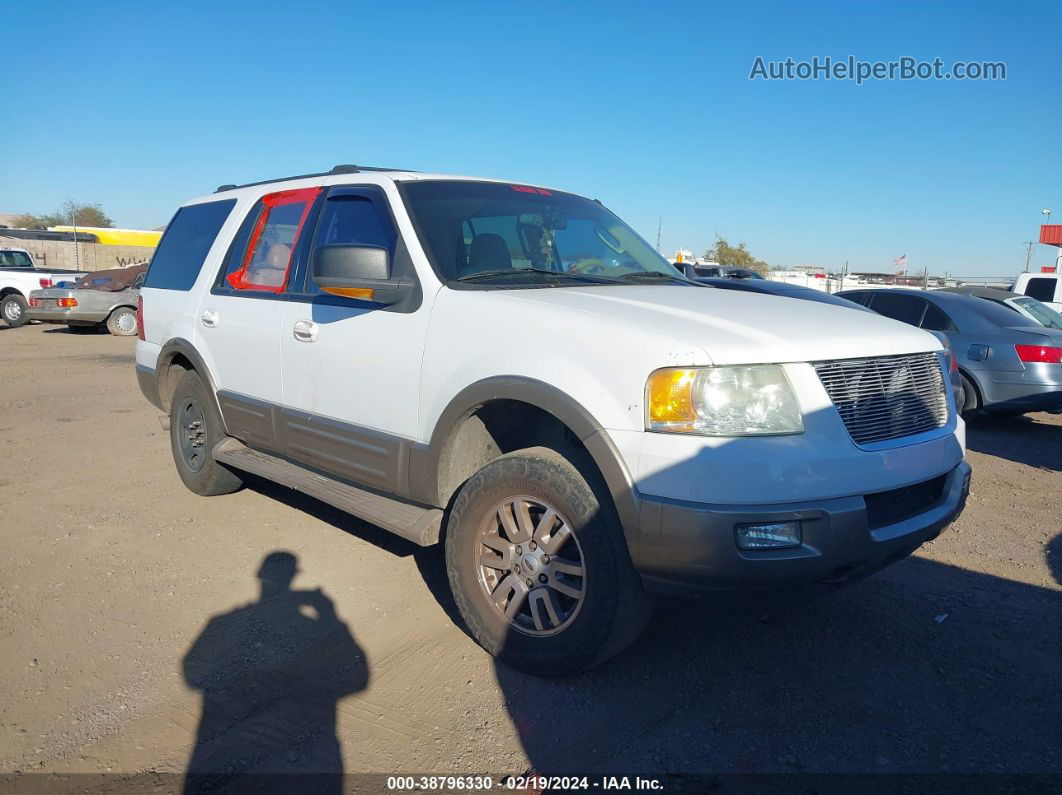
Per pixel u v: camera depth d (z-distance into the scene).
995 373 8.45
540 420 3.55
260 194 4.93
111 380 10.95
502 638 3.26
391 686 3.18
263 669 3.30
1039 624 3.76
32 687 3.14
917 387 3.16
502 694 3.12
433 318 3.50
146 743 2.80
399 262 3.75
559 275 3.88
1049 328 8.93
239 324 4.65
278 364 4.35
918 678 3.26
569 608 3.17
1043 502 5.84
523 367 3.11
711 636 3.58
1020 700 3.11
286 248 4.50
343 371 3.91
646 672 3.28
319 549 4.60
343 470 3.97
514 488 3.17
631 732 2.88
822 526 2.69
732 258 47.88
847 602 3.96
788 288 8.23
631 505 2.78
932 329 9.04
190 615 3.77
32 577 4.17
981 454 7.53
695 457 2.69
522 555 3.19
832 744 2.81
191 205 5.74
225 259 4.97
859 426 2.89
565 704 3.05
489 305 3.34
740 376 2.74
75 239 33.66
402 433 3.64
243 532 4.86
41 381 10.71
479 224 3.97
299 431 4.21
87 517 5.10
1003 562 4.56
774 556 2.68
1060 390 8.12
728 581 2.70
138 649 3.45
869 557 2.81
